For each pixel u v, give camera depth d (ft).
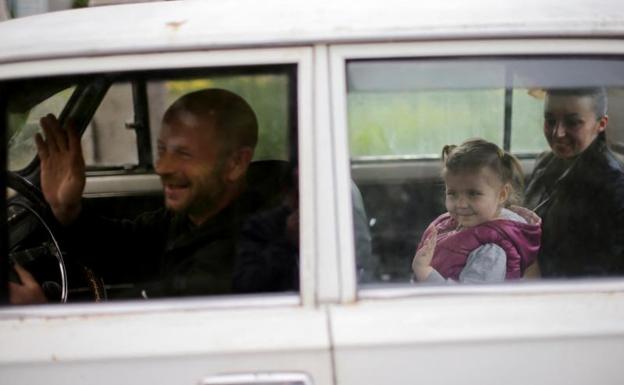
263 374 7.29
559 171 10.25
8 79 7.84
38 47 7.84
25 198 9.20
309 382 7.29
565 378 7.43
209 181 8.37
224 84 7.91
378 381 7.31
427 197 10.44
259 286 7.79
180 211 8.64
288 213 7.84
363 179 9.36
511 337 7.36
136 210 10.56
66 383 7.32
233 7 8.37
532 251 10.30
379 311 7.47
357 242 8.02
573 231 9.84
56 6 22.99
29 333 7.44
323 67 7.68
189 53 7.72
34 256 9.34
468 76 7.89
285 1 8.48
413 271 9.26
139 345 7.30
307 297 7.49
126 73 7.84
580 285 7.76
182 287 8.20
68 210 9.82
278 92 7.79
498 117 10.22
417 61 7.80
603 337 7.44
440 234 10.59
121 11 8.73
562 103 9.78
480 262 10.28
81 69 7.77
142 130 9.92
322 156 7.59
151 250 10.00
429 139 10.00
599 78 8.00
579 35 7.86
